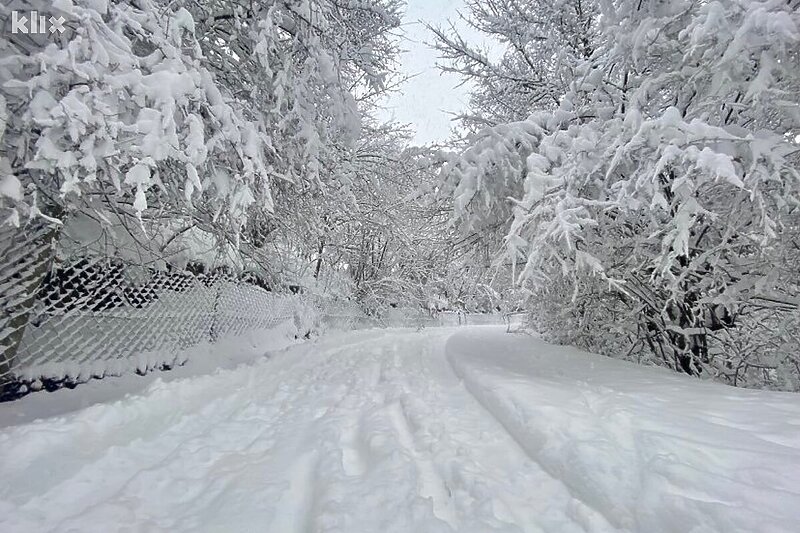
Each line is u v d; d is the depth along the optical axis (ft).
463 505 7.29
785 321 17.93
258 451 9.62
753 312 20.51
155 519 6.66
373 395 16.17
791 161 14.23
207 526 6.48
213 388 15.89
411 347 36.68
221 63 18.30
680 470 7.04
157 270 18.47
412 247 31.07
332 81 18.48
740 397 11.90
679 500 6.30
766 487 6.44
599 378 16.33
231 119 13.07
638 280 21.39
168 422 11.28
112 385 14.70
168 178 14.25
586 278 22.72
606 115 19.06
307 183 20.26
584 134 17.01
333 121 20.26
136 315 17.19
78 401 12.94
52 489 7.39
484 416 12.73
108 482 7.93
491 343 35.45
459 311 98.37
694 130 12.85
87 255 15.35
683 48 15.78
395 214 30.30
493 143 19.88
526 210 15.94
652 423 9.39
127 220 16.34
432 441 10.32
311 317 42.93
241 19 17.60
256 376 19.33
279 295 32.24
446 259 24.86
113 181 10.17
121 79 9.70
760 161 13.10
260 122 16.47
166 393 13.46
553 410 10.85
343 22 20.93
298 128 18.51
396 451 9.32
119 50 9.93
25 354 13.15
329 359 27.14
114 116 9.90
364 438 10.61
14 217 8.63
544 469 8.75
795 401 11.16
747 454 7.47
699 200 16.60
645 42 16.29
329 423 11.78
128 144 10.14
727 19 12.84
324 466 8.68
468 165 19.52
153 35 11.31
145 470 8.19
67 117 8.69
